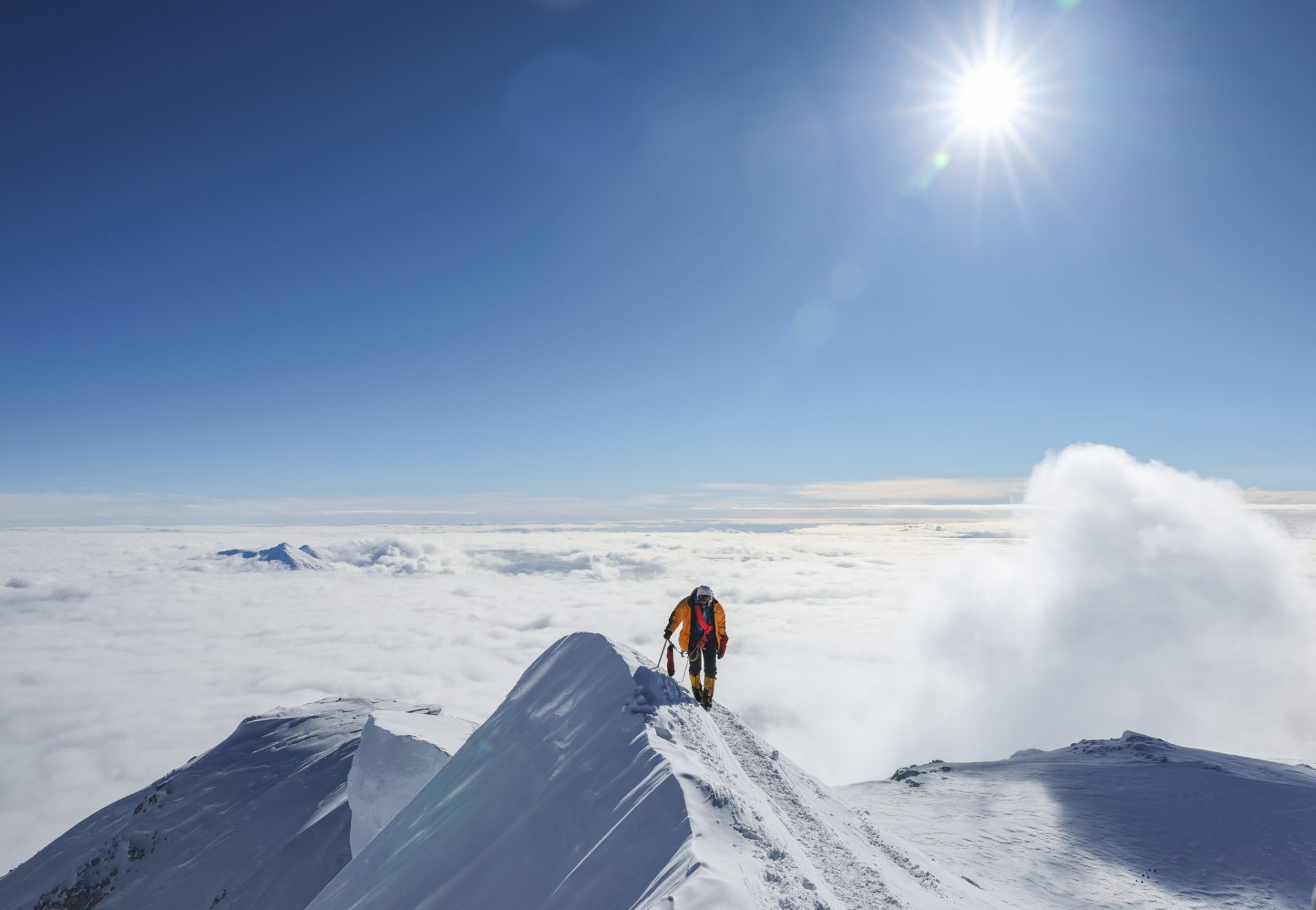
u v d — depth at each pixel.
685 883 4.62
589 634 11.53
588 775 7.67
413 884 8.64
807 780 10.41
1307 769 25.20
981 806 21.30
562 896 5.80
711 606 11.11
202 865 39.81
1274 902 13.63
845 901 5.93
